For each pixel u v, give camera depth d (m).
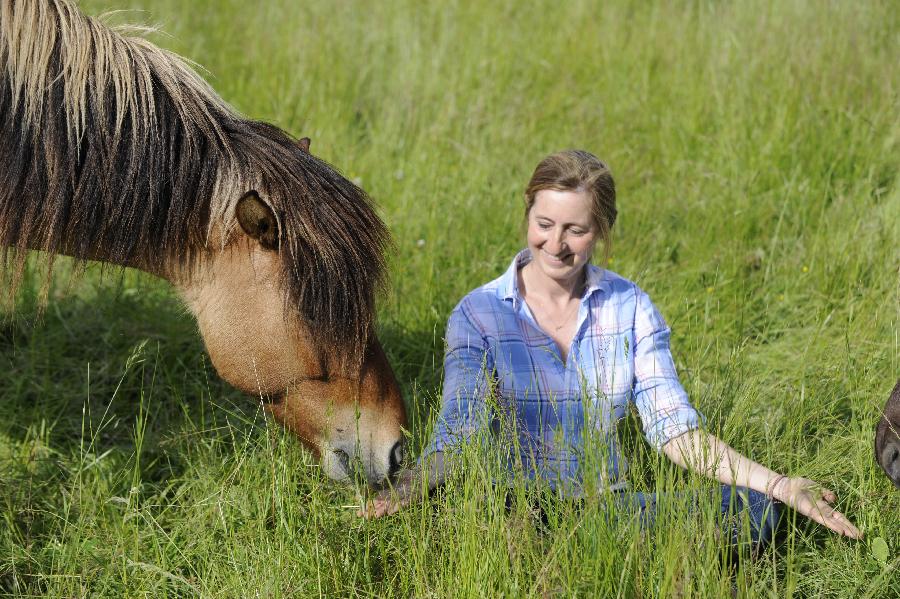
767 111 5.50
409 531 2.55
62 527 2.99
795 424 3.12
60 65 2.64
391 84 6.07
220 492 2.91
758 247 4.54
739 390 3.24
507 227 4.61
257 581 2.60
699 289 4.18
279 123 5.68
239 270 2.62
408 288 4.19
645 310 2.84
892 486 2.79
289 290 2.55
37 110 2.60
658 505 2.45
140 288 4.27
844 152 5.12
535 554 2.48
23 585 2.75
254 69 6.30
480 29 6.85
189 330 4.04
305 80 6.07
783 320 4.06
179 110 2.68
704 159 5.24
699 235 4.55
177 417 3.58
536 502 2.73
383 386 2.70
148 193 2.64
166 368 3.75
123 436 3.51
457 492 2.51
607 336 2.81
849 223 4.54
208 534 2.89
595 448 2.51
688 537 2.38
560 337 2.84
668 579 2.26
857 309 3.91
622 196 4.94
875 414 3.18
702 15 6.61
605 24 6.82
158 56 2.78
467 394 2.70
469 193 4.86
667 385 2.76
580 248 2.65
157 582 2.69
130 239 2.67
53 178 2.61
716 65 5.95
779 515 2.70
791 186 4.83
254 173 2.62
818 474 2.94
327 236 2.56
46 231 2.69
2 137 2.62
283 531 2.69
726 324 3.91
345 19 6.90
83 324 4.10
